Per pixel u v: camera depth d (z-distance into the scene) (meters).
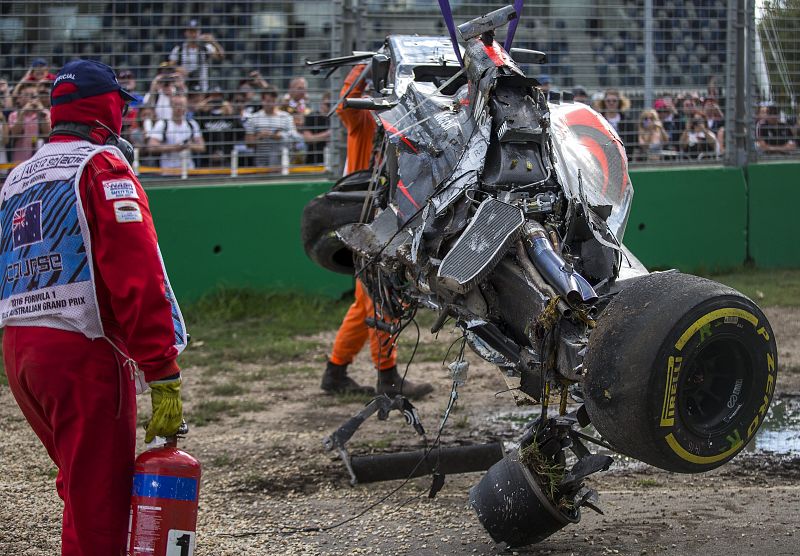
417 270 4.58
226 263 10.65
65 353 3.30
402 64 5.52
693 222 12.51
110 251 3.28
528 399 4.14
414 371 8.18
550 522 4.19
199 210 10.52
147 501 3.28
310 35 11.02
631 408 3.34
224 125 10.79
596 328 3.50
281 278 10.84
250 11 10.83
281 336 9.49
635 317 3.39
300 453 6.04
